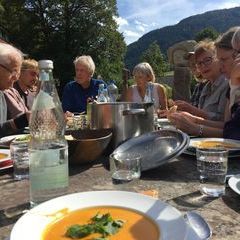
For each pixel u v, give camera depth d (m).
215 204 1.04
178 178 1.29
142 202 0.88
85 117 2.68
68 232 0.76
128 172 1.20
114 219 0.81
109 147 1.61
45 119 1.17
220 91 3.06
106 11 33.06
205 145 1.67
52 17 31.89
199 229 0.83
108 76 33.00
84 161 1.46
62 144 1.06
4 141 1.92
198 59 3.22
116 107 1.59
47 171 1.02
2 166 1.44
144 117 1.65
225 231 0.87
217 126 2.42
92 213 0.86
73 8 32.44
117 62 34.34
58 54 31.36
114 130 1.59
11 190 1.20
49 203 0.87
